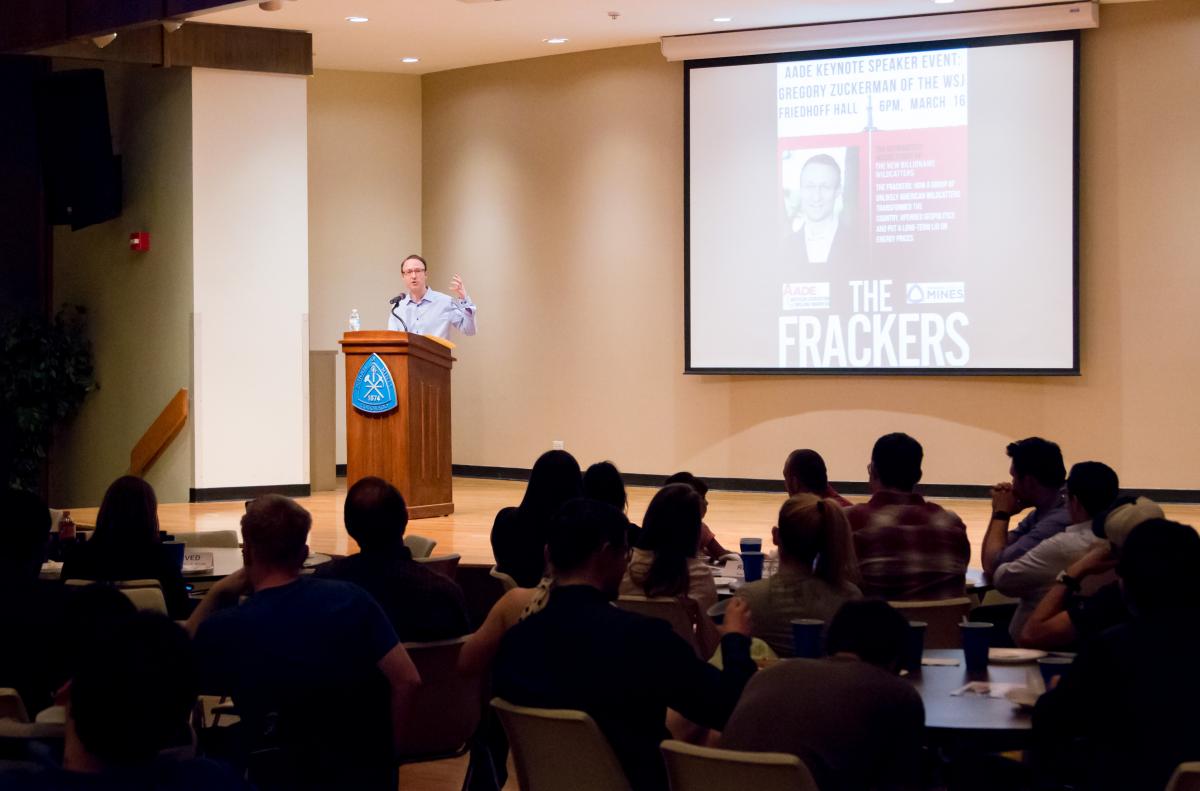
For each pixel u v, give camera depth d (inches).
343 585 127.9
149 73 434.6
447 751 154.9
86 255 473.4
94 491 469.1
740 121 444.8
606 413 474.3
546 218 482.6
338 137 501.4
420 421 362.3
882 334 433.1
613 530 118.0
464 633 154.9
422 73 509.7
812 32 430.6
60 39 337.7
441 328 387.5
